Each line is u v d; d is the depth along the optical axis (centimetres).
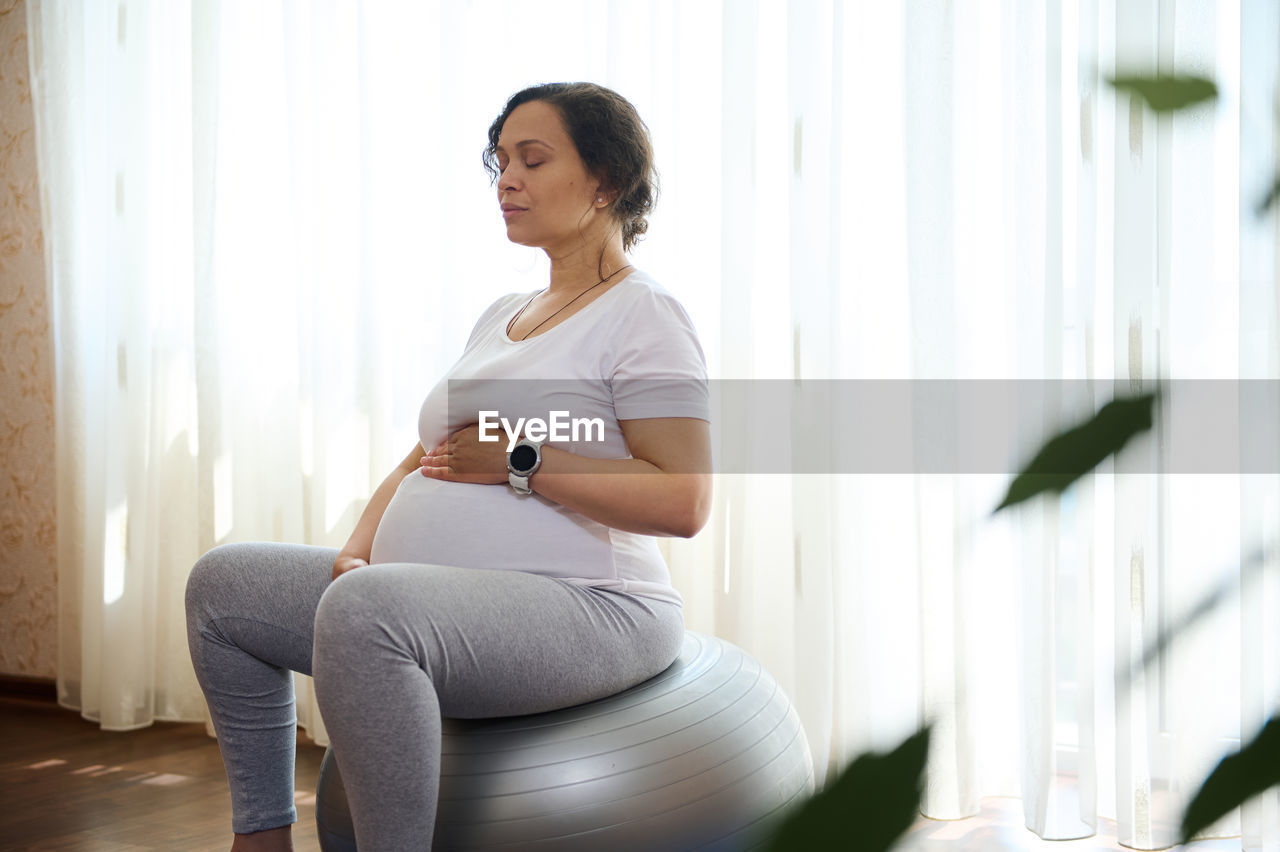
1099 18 195
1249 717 180
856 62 214
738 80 216
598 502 126
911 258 205
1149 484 189
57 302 285
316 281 256
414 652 112
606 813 119
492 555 129
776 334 220
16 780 231
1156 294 189
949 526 203
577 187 143
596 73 234
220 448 268
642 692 133
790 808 20
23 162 300
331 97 256
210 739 264
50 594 301
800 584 210
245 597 136
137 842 194
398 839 111
